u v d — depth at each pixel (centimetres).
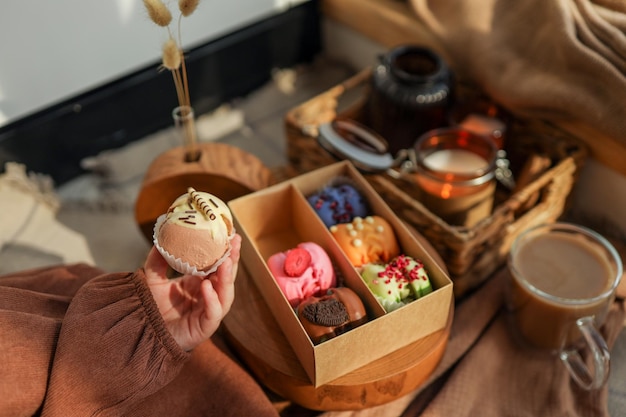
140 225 124
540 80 121
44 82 139
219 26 157
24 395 76
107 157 153
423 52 130
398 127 129
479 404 100
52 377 78
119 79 149
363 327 84
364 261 99
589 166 126
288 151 136
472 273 113
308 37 176
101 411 80
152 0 93
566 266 104
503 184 130
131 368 79
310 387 91
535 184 112
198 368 95
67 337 79
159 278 90
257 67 171
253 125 164
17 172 142
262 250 108
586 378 101
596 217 131
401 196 112
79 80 144
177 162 117
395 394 95
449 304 92
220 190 117
